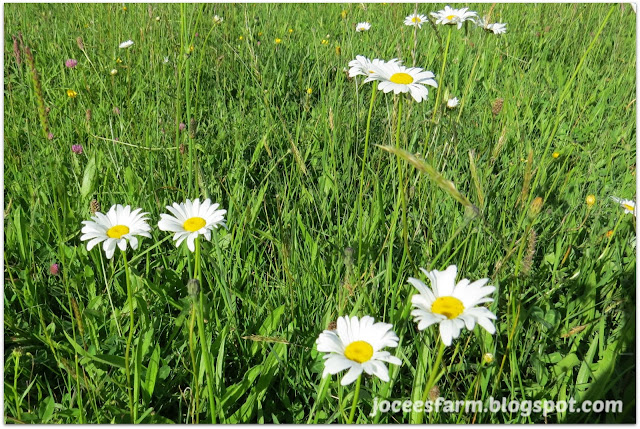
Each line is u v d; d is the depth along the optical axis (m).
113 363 0.57
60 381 0.62
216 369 0.59
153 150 0.91
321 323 0.62
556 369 0.60
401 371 0.61
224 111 1.10
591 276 0.65
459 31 1.49
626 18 1.61
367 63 0.61
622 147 0.99
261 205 0.82
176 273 0.71
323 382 0.56
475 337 0.59
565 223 0.77
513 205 0.80
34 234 0.75
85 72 1.25
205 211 0.55
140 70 1.25
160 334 0.65
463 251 0.69
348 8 1.79
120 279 0.71
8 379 0.60
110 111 1.08
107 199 0.83
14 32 1.50
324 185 0.83
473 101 1.19
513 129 1.01
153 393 0.59
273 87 1.21
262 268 0.72
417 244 0.72
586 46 1.46
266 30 1.61
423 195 0.75
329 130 0.96
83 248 0.74
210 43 1.40
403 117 0.91
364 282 0.62
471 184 0.79
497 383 0.55
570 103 1.09
